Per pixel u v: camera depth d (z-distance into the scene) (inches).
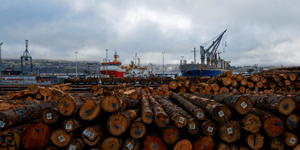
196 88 465.1
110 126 156.3
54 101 231.0
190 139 169.8
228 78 442.6
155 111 183.2
